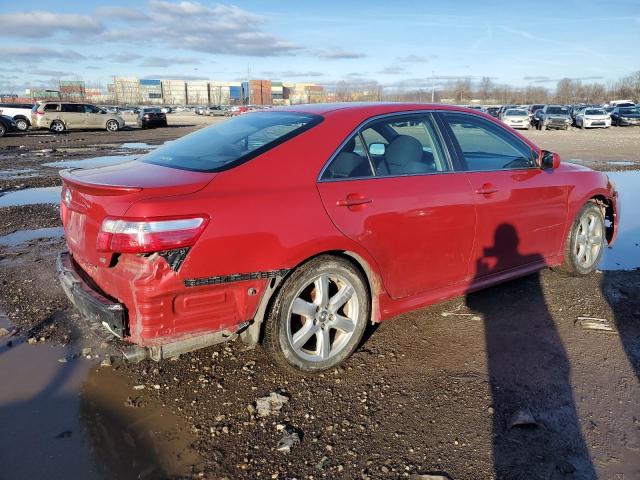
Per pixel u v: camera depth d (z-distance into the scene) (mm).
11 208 8430
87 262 3143
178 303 2785
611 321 4121
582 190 4844
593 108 39094
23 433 2777
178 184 2842
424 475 2480
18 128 31516
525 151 4539
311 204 3115
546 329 4000
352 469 2531
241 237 2857
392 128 3717
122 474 2484
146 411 2990
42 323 4062
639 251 6086
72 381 3285
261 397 3129
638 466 2543
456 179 3861
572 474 2490
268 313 3121
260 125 3629
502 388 3207
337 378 3342
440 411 2986
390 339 3859
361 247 3314
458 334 3934
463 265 3957
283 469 2535
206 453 2645
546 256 4676
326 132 3377
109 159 16031
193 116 68688
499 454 2627
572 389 3186
